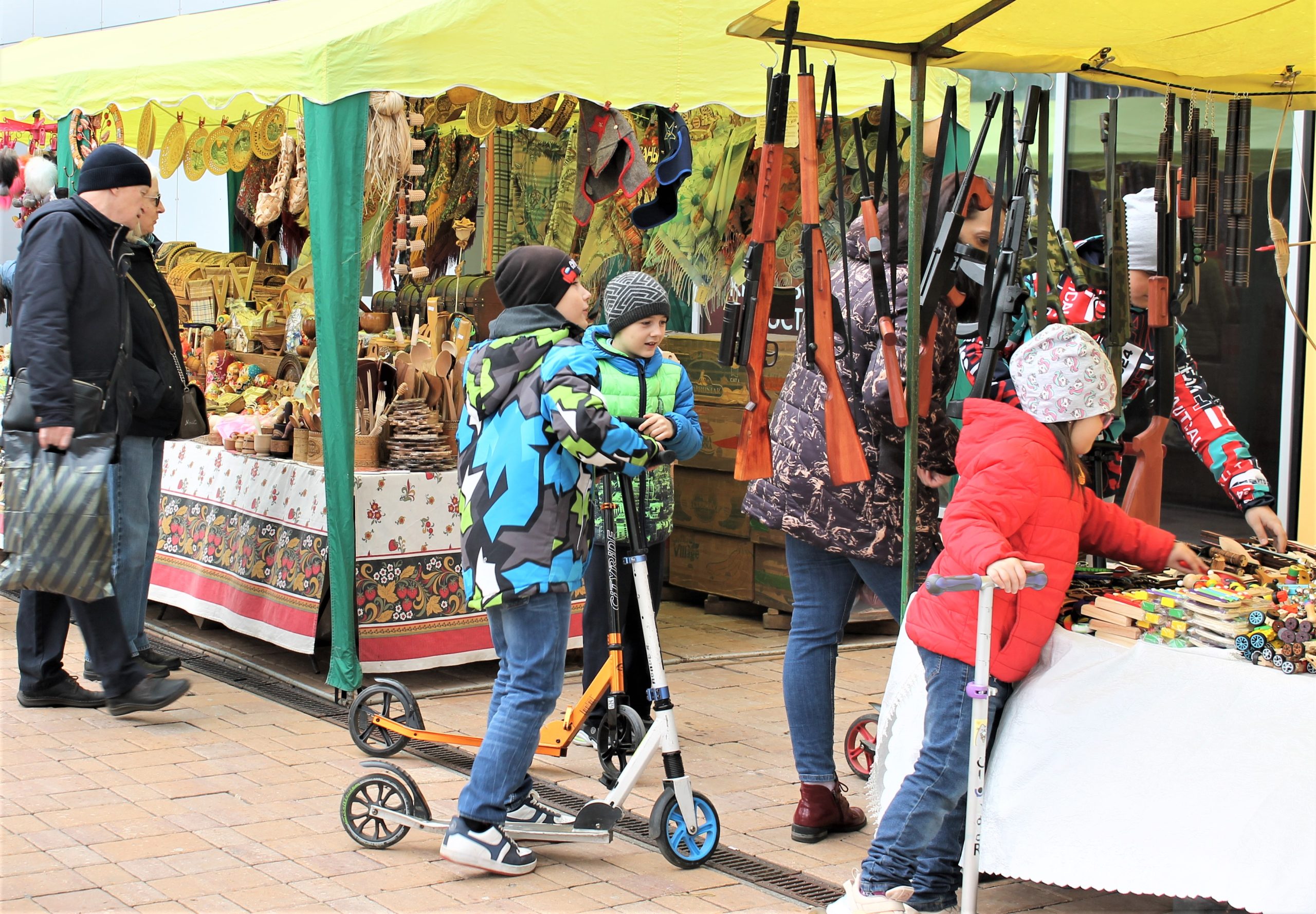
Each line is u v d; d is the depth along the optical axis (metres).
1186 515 6.93
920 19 3.55
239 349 7.50
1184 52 4.17
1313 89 4.54
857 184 6.63
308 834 3.99
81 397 4.91
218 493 6.34
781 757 4.88
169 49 6.39
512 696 3.69
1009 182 3.84
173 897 3.48
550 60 5.37
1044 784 3.15
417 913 3.42
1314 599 3.11
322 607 5.59
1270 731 2.92
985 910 3.51
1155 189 4.20
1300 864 2.82
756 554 7.02
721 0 5.68
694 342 7.23
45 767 4.57
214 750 4.82
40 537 4.83
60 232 4.93
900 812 3.22
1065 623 3.37
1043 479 3.08
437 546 5.69
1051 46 4.07
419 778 4.54
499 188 7.07
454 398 5.88
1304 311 6.37
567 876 3.72
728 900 3.57
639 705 4.84
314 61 5.01
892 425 3.84
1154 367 4.04
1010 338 3.96
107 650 5.05
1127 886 3.00
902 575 3.81
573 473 3.71
